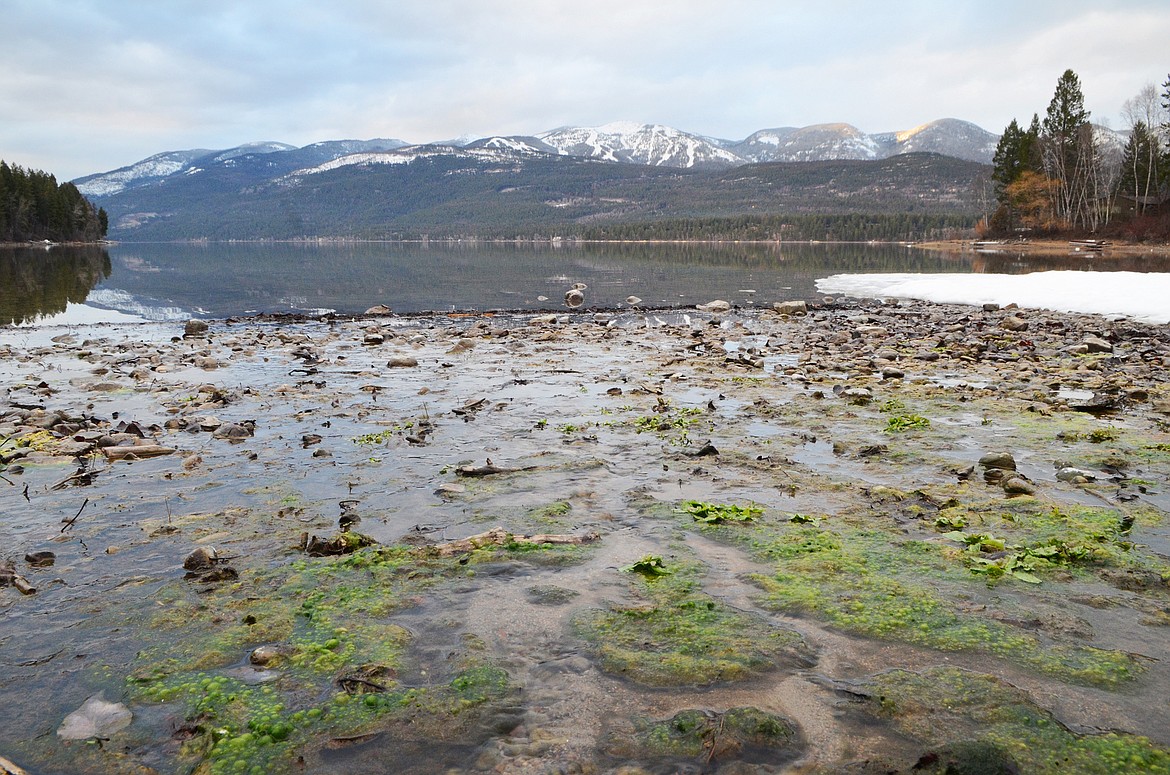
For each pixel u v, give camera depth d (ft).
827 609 13.12
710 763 9.11
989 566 14.73
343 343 53.06
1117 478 20.51
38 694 10.68
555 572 14.83
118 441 24.62
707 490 20.03
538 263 195.00
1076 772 8.84
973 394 33.01
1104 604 13.29
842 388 33.63
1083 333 54.95
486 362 44.16
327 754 9.39
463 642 12.12
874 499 19.25
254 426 27.09
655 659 11.50
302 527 17.31
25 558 15.43
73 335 57.31
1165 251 217.36
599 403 31.89
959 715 10.00
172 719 10.12
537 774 8.95
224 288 108.68
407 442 25.11
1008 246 278.67
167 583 14.32
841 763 9.09
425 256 261.65
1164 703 10.26
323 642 12.07
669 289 105.19
